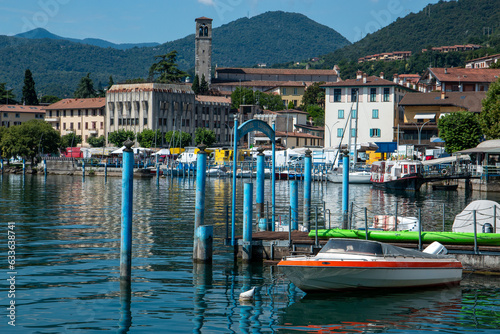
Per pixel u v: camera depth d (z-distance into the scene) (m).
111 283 20.11
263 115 153.38
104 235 31.06
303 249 23.19
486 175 69.31
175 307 17.55
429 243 22.72
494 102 77.75
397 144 99.81
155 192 66.94
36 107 182.00
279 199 58.34
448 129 87.75
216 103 159.88
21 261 23.69
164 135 143.00
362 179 85.44
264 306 17.95
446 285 20.70
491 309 17.95
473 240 22.33
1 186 74.56
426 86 146.00
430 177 69.50
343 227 28.66
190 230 33.38
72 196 58.69
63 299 18.12
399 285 19.83
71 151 131.38
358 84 116.56
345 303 18.55
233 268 22.67
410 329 16.05
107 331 15.30
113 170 105.94
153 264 23.33
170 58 191.50
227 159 108.75
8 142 110.62
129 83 146.00
